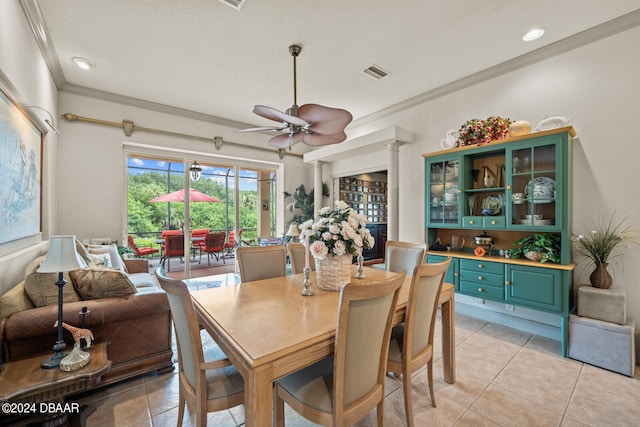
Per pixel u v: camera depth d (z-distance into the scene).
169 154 4.64
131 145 4.27
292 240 5.02
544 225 2.65
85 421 1.70
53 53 2.90
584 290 2.42
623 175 2.48
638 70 2.40
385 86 3.68
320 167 5.47
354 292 1.12
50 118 2.98
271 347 1.15
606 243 2.42
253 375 1.05
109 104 3.94
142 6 2.27
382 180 7.78
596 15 2.38
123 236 4.14
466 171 3.30
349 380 1.22
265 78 3.47
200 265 5.29
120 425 1.67
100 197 3.87
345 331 1.15
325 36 2.65
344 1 2.21
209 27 2.53
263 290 1.98
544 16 2.39
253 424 1.06
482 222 3.09
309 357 1.21
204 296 1.83
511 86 3.13
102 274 2.03
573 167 2.72
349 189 6.87
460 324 3.19
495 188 3.06
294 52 2.84
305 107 1.97
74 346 1.67
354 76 3.42
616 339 2.20
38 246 2.62
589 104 2.63
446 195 3.43
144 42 2.75
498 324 3.20
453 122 3.64
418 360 1.67
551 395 1.94
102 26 2.52
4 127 1.88
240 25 2.50
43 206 2.90
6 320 1.64
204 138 4.75
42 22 2.44
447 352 2.09
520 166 2.81
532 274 2.65
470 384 2.07
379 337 1.30
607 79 2.54
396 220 4.04
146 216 4.92
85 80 3.53
